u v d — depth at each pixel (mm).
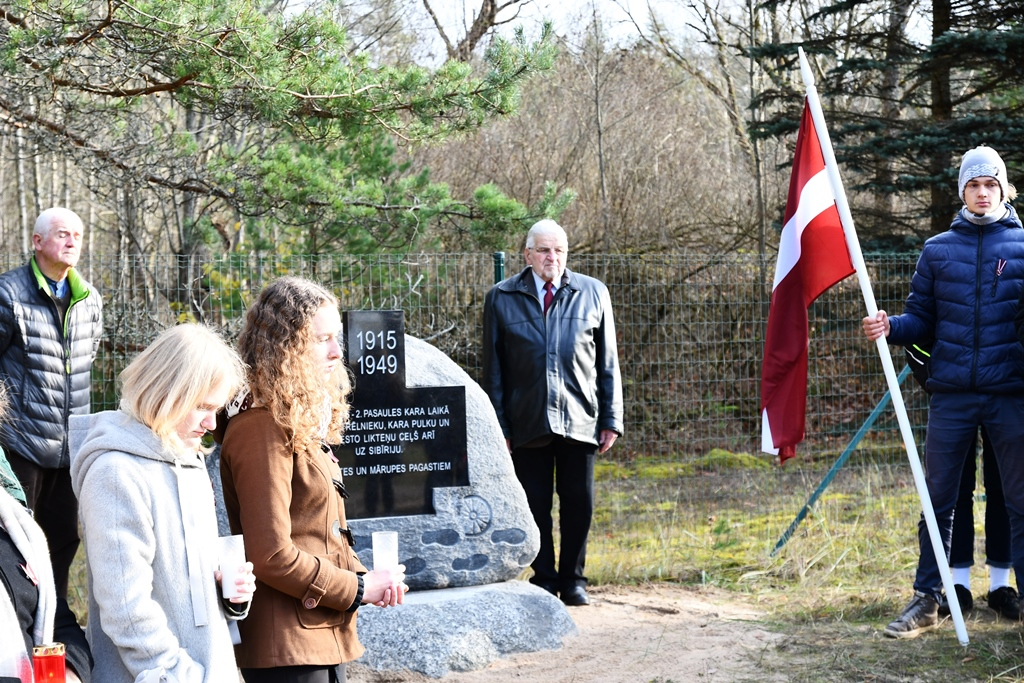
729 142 17922
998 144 10859
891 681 4301
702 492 9203
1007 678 4258
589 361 5719
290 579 2467
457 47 15562
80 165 9422
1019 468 4730
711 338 11273
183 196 12820
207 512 2408
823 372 10609
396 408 5273
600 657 4832
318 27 7684
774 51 12133
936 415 4906
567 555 5812
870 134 11930
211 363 2367
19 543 2096
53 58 7129
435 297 9727
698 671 4531
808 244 5230
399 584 2723
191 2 6883
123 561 2225
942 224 11547
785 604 5723
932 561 4953
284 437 2545
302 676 2551
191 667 2244
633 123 16422
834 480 9328
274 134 11070
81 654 2246
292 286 2676
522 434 5660
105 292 8688
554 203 9500
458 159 15891
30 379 5102
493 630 4906
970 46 10727
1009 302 4684
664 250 15070
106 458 2287
